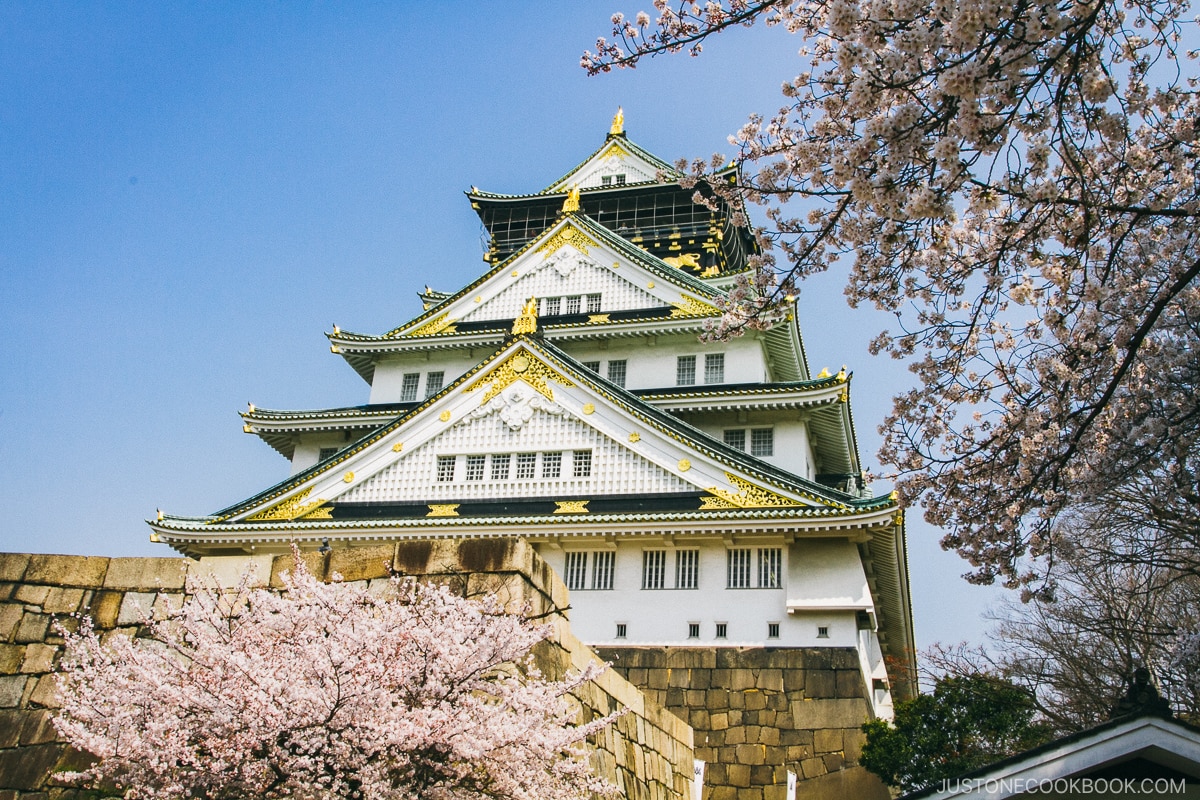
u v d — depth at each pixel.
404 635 11.09
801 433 36.94
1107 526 19.30
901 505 16.56
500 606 13.79
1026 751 10.33
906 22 11.18
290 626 11.34
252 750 10.17
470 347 43.72
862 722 26.91
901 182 11.52
